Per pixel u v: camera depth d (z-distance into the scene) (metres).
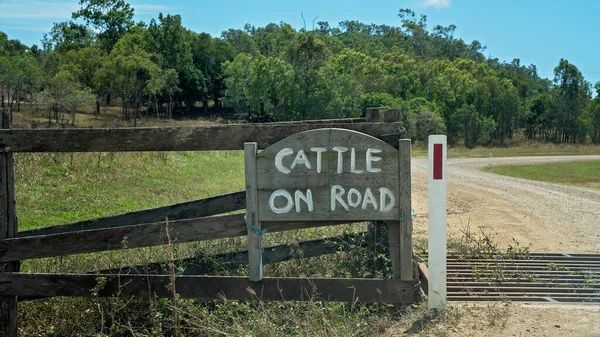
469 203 16.09
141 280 4.95
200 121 70.81
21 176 12.66
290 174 4.64
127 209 11.35
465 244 8.33
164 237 4.83
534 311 5.06
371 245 6.11
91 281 4.95
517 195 18.98
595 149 72.50
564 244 9.91
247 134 4.82
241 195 5.62
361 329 4.68
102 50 77.44
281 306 5.25
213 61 89.44
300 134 4.62
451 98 80.69
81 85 50.22
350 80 65.69
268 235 7.32
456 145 75.00
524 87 116.25
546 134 91.75
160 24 84.00
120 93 56.66
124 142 4.84
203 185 15.79
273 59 63.97
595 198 18.97
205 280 4.86
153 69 56.88
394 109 4.80
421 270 5.85
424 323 4.59
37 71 43.69
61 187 12.67
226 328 4.83
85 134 4.84
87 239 4.88
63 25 97.50
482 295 5.96
